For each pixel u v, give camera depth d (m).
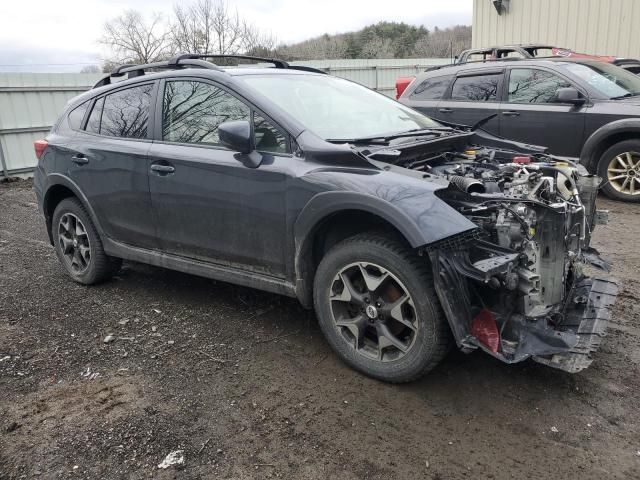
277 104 3.64
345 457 2.60
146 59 25.44
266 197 3.42
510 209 2.84
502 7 14.10
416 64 20.72
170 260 4.14
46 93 12.42
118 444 2.73
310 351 3.58
